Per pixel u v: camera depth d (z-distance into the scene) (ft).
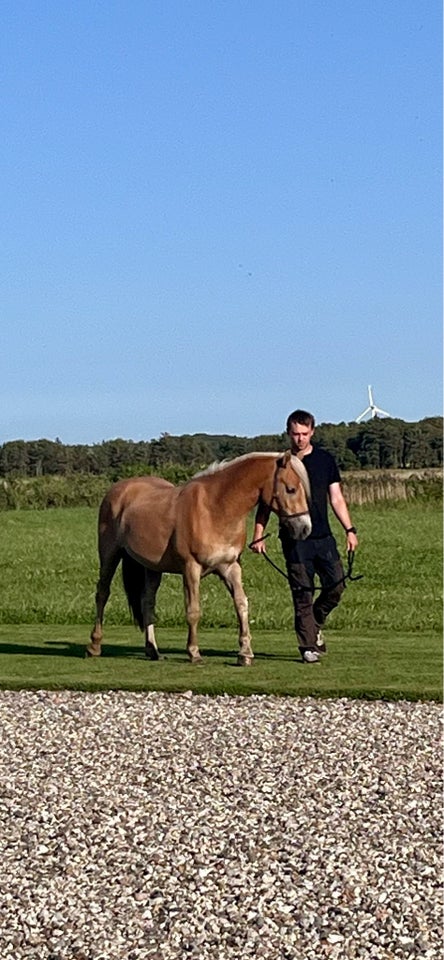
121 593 81.05
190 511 47.01
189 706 41.50
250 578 89.35
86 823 30.35
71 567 101.30
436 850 28.37
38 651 52.90
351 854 28.12
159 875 27.22
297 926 24.73
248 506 46.47
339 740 37.04
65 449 222.07
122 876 27.20
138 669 47.24
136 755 35.94
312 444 48.16
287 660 48.73
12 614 68.13
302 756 35.50
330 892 26.14
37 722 39.88
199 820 30.42
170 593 77.41
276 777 33.63
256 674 45.37
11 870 27.71
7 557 110.32
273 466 45.96
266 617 64.80
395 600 73.41
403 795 32.04
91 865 27.84
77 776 34.09
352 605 70.69
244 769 34.35
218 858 28.02
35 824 30.37
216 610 68.08
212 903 25.85
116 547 50.01
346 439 199.52
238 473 46.39
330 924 24.77
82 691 44.32
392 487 160.45
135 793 32.53
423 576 88.33
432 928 24.61
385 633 58.23
